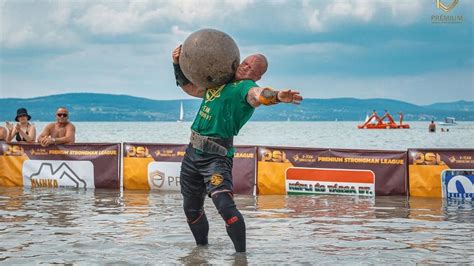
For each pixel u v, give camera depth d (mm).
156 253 5789
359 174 10773
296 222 7730
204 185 5973
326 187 10938
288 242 6348
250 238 6582
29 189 11914
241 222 5723
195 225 6086
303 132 78625
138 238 6559
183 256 5652
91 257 5621
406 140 47594
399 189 10633
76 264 5355
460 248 6055
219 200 5672
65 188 12133
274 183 11125
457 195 10367
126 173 11953
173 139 48812
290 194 11078
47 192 11375
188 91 6156
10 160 12523
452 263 5387
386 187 10664
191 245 6176
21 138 13305
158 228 7219
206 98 5758
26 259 5551
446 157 10422
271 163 11141
